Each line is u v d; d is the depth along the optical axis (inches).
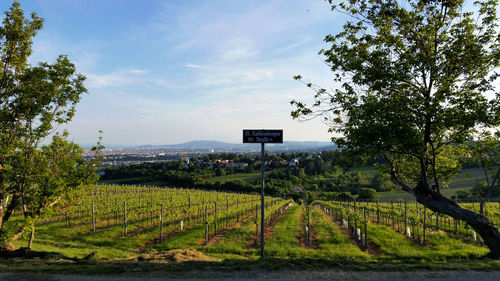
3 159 545.6
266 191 3855.8
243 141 434.6
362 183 4037.9
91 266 351.3
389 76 449.7
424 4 464.1
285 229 1046.4
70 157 611.8
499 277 293.1
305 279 291.0
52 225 1079.0
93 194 2178.9
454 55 433.1
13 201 575.5
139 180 4463.6
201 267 337.1
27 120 572.7
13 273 320.5
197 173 4835.1
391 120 420.2
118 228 1031.6
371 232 893.2
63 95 611.5
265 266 336.2
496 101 387.9
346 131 478.0
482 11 439.5
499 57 429.7
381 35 498.9
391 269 323.6
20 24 562.6
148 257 458.6
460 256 535.8
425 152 461.7
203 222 1202.0
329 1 502.3
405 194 3363.7
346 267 330.6
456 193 2426.2
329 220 1366.9
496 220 1072.2
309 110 513.0
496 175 443.5
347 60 503.5
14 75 566.6
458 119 390.0
